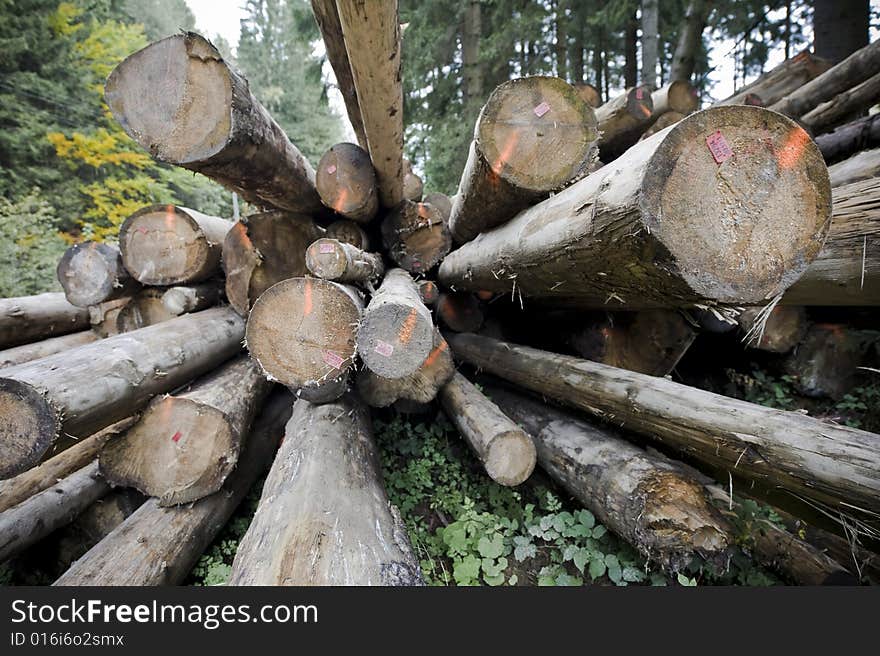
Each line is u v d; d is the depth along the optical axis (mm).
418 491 2551
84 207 8773
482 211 2506
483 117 1878
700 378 3506
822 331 3074
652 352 2914
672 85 3215
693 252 1058
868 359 2912
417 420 3170
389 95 1951
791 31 6922
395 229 3562
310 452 1851
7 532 1791
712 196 1051
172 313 2867
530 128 1885
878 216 1621
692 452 1763
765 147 1046
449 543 2100
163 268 2787
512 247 2004
